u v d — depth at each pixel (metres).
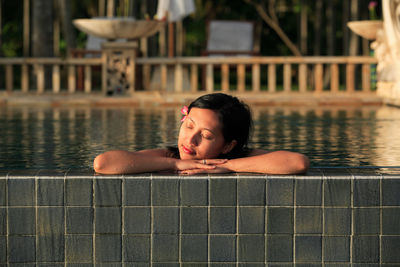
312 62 10.90
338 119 6.80
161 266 2.40
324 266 2.41
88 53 13.66
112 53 10.71
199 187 2.38
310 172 2.48
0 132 5.14
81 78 13.25
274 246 2.40
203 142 2.57
